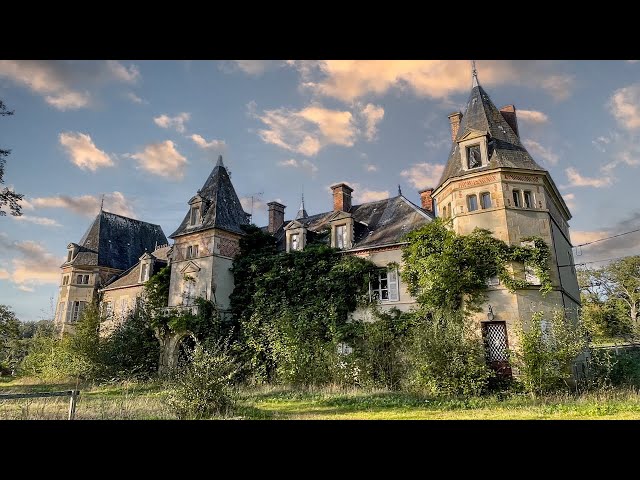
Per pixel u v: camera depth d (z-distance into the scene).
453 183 18.03
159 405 12.06
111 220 38.69
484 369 14.33
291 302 21.27
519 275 16.00
